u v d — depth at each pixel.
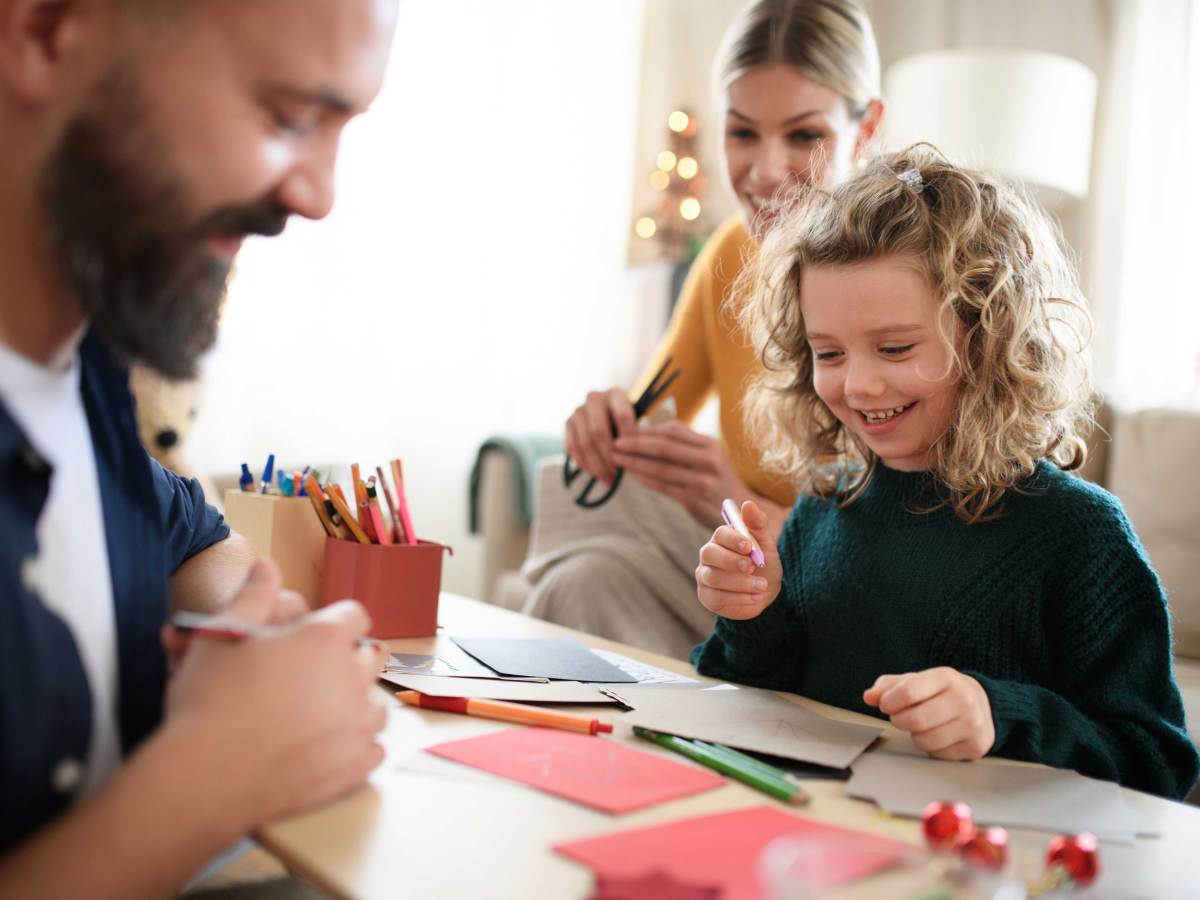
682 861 0.48
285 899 0.65
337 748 0.54
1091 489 0.91
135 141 0.50
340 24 0.53
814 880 0.35
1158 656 0.85
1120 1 2.88
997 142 2.54
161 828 0.46
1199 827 0.60
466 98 3.24
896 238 0.87
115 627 0.60
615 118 3.48
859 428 0.93
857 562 0.96
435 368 3.23
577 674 0.85
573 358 3.46
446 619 1.06
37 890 0.43
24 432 0.51
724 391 1.72
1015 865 0.51
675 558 1.73
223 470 2.81
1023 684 0.79
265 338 2.90
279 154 0.53
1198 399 2.53
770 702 0.79
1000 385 0.91
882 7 3.21
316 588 1.00
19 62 0.50
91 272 0.52
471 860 0.49
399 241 3.15
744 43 1.55
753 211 1.59
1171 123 2.80
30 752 0.49
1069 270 1.04
